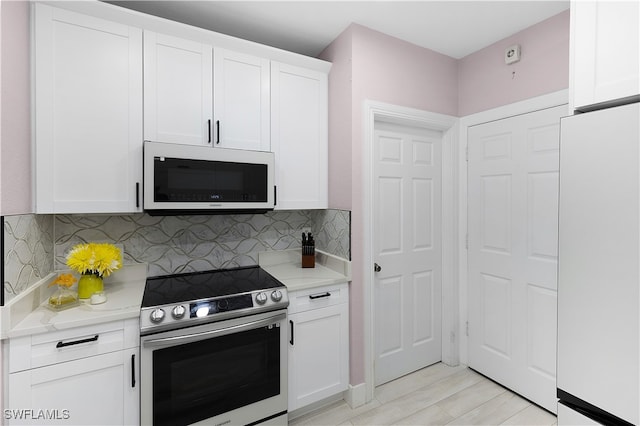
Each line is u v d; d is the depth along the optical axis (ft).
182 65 5.78
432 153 8.23
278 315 5.67
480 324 7.76
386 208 7.57
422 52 7.48
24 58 4.52
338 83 7.00
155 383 4.68
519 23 6.48
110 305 4.94
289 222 8.16
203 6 5.96
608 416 3.06
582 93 3.51
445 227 8.30
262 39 7.16
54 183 4.84
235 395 5.32
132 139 5.40
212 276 6.70
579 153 3.24
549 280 6.34
